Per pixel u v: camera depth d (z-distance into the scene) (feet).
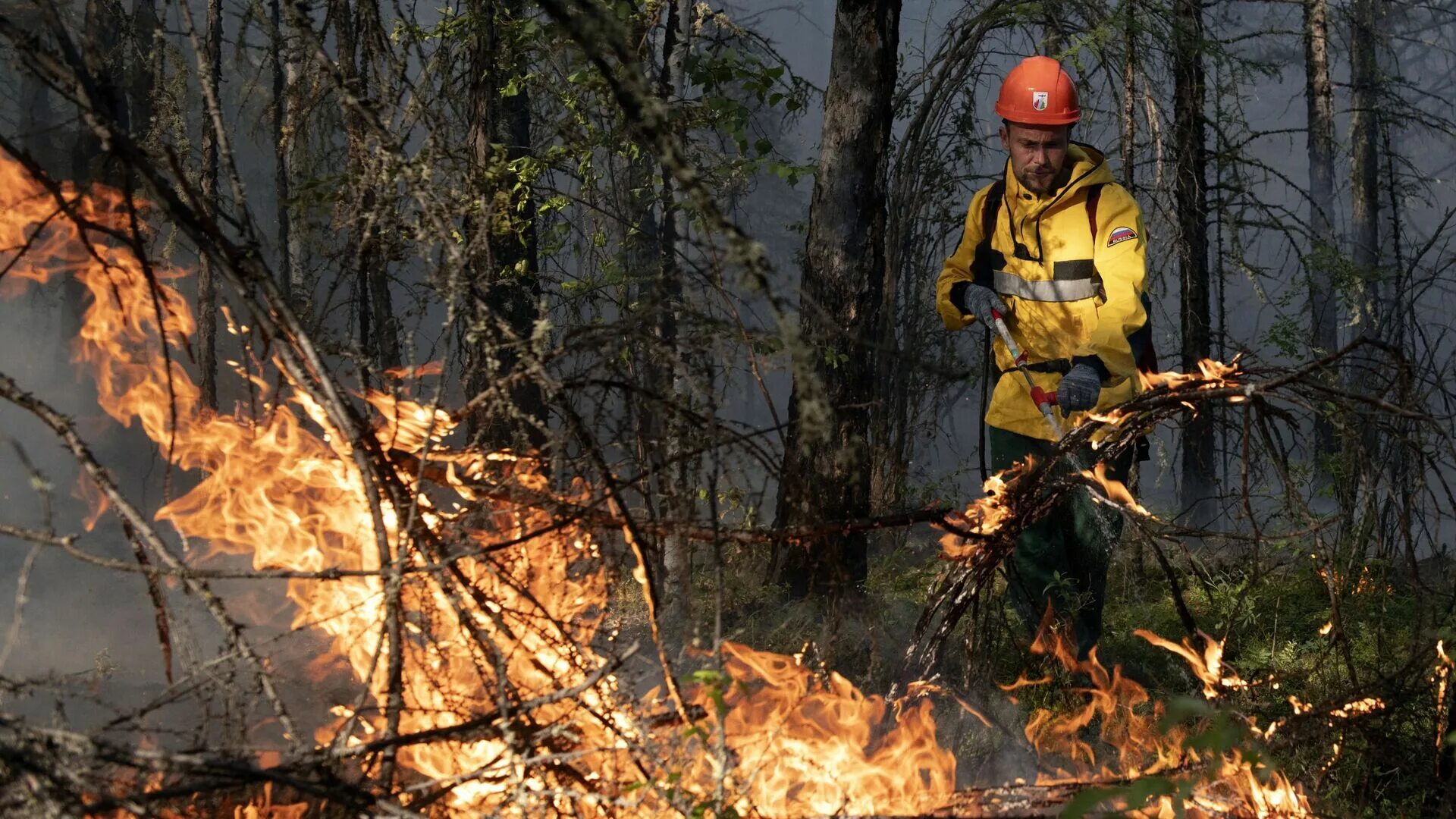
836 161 22.36
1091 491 16.22
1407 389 13.71
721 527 12.41
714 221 8.57
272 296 10.12
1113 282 19.51
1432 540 14.66
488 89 22.75
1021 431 20.53
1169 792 9.28
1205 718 14.55
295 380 10.24
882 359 30.50
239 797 10.67
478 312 11.33
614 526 11.89
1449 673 13.44
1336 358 13.57
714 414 11.00
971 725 16.74
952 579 16.35
